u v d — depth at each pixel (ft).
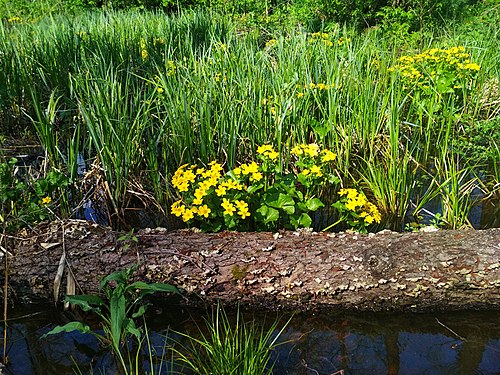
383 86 15.57
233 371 7.34
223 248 9.18
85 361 8.29
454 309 9.07
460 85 16.17
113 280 8.78
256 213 10.38
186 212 9.95
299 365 8.19
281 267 8.86
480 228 11.70
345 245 9.28
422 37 25.44
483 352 8.52
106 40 19.33
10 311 9.24
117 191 12.16
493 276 8.63
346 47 17.30
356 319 9.12
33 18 29.45
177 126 13.00
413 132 15.34
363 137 13.87
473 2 32.81
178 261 8.92
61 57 17.94
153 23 25.16
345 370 8.12
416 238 9.29
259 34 24.88
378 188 12.30
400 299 8.85
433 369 8.15
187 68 14.74
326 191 12.77
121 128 12.20
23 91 16.49
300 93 13.67
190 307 9.11
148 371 8.04
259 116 13.33
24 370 8.13
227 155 13.05
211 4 32.91
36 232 9.50
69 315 9.15
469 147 14.40
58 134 14.98
